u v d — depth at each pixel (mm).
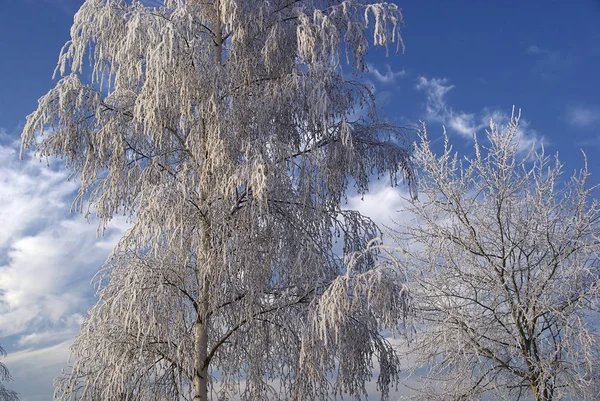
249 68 7914
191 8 8055
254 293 7016
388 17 7406
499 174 6910
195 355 7082
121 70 7836
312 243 7273
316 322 6199
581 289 6676
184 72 6777
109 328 6812
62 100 7066
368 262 7836
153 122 6977
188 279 7383
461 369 6859
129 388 6723
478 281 6820
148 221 6379
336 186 7879
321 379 6578
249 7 7852
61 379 6961
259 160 6645
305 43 7297
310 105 7359
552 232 6797
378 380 7582
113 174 7613
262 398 7066
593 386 6277
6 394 11422
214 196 7027
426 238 7117
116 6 7652
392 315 5938
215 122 7078
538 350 6656
